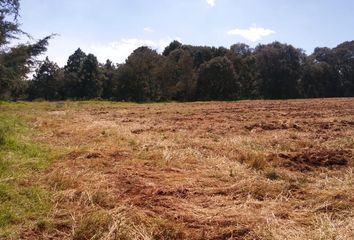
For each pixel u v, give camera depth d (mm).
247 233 4688
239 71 67062
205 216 5172
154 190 6098
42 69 62938
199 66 66312
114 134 11258
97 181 6508
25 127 12883
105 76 66062
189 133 11883
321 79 73188
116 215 5023
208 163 7863
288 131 12211
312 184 6430
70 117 17344
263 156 8055
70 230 4789
